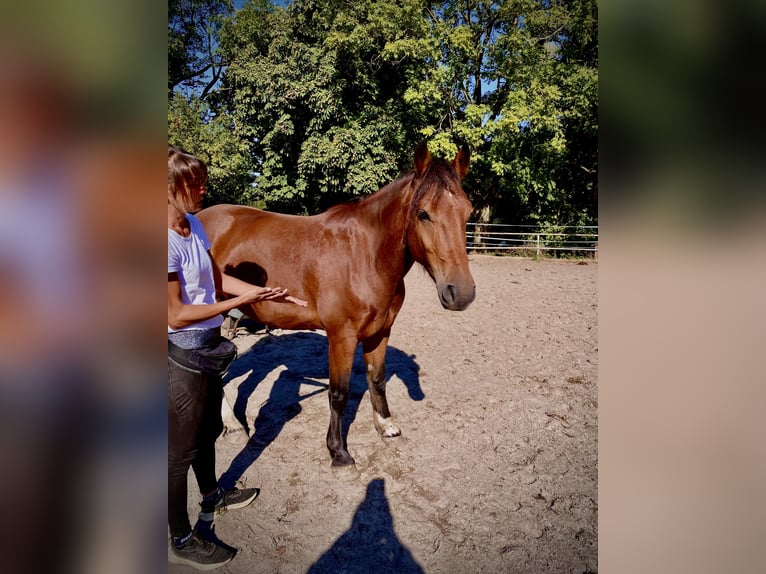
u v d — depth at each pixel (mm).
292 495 2359
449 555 1972
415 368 4121
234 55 12625
